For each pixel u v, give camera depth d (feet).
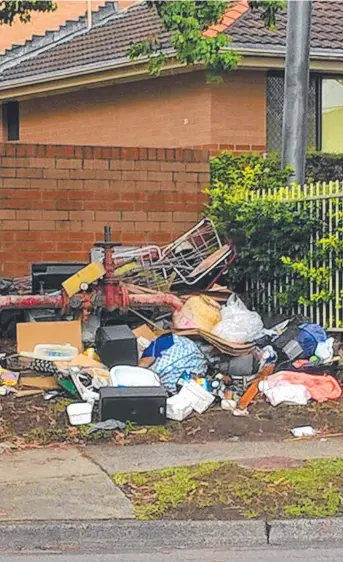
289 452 29.01
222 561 21.74
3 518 23.15
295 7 43.62
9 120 73.61
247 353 36.22
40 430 30.83
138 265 42.16
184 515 23.49
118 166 45.27
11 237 44.04
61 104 67.97
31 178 44.21
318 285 40.22
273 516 23.49
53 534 22.70
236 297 39.83
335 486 25.45
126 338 35.17
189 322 37.58
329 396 34.76
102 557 21.94
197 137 57.41
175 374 34.99
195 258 43.70
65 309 38.40
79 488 25.45
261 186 46.50
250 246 42.06
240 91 57.26
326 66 58.90
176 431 31.22
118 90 63.26
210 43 40.60
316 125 60.39
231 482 25.72
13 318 41.78
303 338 36.99
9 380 35.27
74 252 44.86
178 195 46.14
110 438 30.22
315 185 42.34
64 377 34.35
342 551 22.48
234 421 32.30
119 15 78.07
